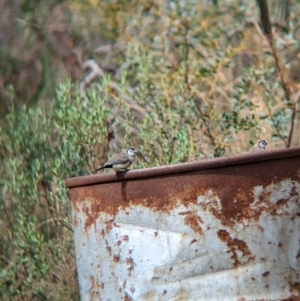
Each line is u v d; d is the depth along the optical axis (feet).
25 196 64.28
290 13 82.07
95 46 92.79
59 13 95.66
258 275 33.96
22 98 93.97
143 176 35.01
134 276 35.14
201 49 75.66
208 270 34.17
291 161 34.45
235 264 34.06
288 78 75.87
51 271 62.08
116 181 35.68
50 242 62.80
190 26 77.41
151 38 83.41
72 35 93.91
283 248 34.12
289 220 34.22
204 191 34.27
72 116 61.26
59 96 63.36
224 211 34.17
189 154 60.34
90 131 60.75
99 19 91.25
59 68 92.89
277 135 66.49
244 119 65.98
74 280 61.62
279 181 34.30
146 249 34.91
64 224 60.75
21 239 62.90
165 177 34.76
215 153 63.98
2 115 92.79
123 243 35.42
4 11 101.19
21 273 63.98
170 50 78.18
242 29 79.36
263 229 34.09
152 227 34.91
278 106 68.95
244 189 34.17
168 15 79.30
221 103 71.72
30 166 66.69
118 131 66.74
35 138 66.95
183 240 34.35
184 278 34.32
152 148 59.98
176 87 68.64
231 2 80.64
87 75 90.84
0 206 68.33
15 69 95.61
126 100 75.97
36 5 97.76
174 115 64.90
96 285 36.70
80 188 37.52
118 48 87.92
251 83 69.82
